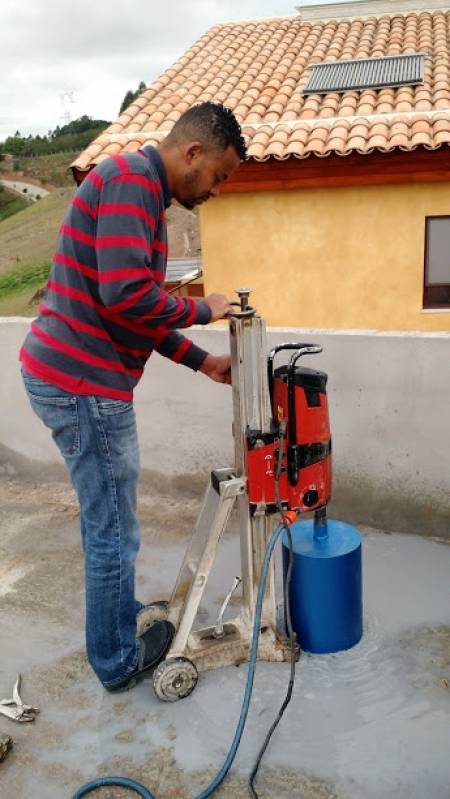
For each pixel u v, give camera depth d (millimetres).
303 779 2039
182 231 23062
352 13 11352
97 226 1922
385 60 9305
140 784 2021
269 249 8039
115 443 2152
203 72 10297
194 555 2502
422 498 3316
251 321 2148
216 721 2268
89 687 2459
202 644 2477
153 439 3768
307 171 7555
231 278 8227
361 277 7945
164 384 3646
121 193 1889
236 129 2070
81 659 2611
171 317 2006
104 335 2064
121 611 2289
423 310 7961
